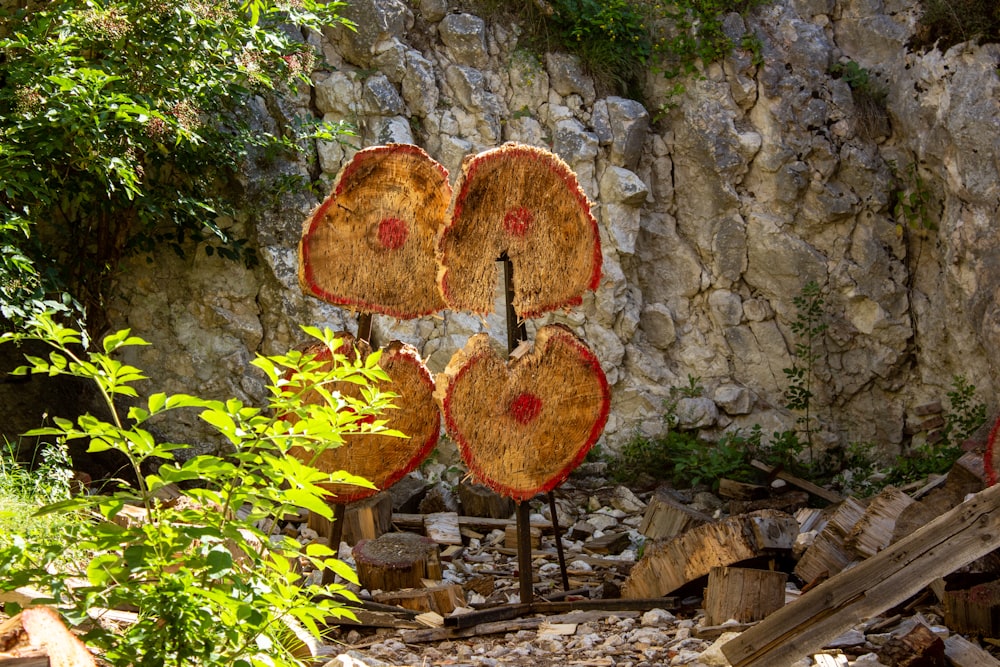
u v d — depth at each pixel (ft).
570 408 19.24
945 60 29.40
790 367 30.89
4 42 22.17
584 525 25.68
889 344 30.55
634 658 16.60
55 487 18.11
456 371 18.33
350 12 30.09
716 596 17.69
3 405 25.72
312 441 11.42
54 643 8.14
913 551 13.01
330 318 28.68
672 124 31.89
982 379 29.04
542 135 30.86
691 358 31.09
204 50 24.45
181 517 9.34
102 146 22.48
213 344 28.63
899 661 14.73
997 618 16.40
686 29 31.65
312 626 10.24
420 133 30.48
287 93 29.32
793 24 32.07
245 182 28.40
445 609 18.85
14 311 21.24
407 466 19.45
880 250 30.73
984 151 28.17
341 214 18.81
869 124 31.35
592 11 31.45
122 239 27.76
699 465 28.27
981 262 28.30
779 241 30.91
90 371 9.15
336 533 19.51
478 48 30.99
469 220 18.57
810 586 18.78
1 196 24.63
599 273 19.47
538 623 18.49
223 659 9.29
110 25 22.94
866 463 29.50
